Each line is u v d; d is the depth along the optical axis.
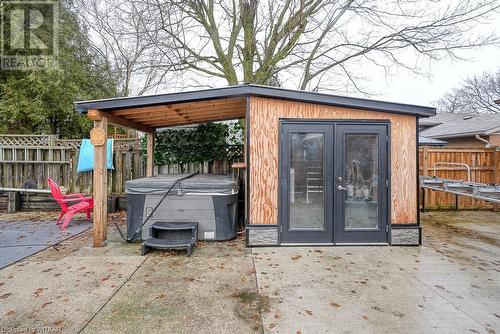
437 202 7.42
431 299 2.74
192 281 3.14
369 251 4.16
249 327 2.30
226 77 8.08
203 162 7.32
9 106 9.81
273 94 4.29
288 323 2.35
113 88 12.64
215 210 4.61
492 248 4.31
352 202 4.44
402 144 4.47
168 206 4.59
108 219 6.05
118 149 7.08
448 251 4.16
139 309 2.55
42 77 10.20
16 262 3.64
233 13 7.85
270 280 3.16
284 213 4.39
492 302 2.69
